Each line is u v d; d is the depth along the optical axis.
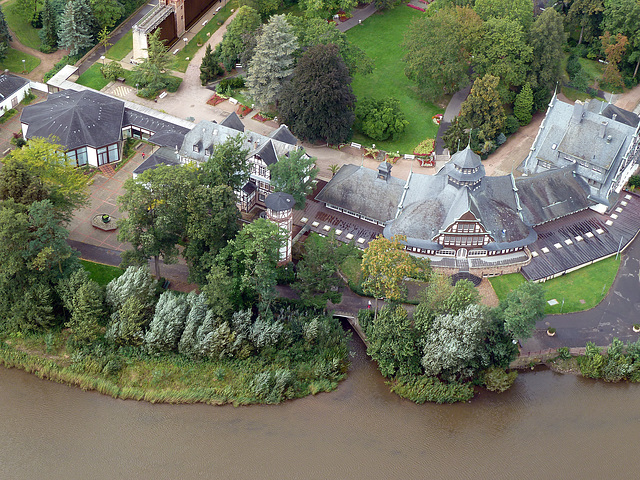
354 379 178.25
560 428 170.38
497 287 194.12
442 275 179.88
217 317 177.00
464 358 172.00
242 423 168.88
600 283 197.00
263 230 174.88
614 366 177.75
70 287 176.75
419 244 196.12
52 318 179.75
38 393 173.00
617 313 190.38
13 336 180.00
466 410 173.38
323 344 179.38
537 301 169.62
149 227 184.12
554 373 180.75
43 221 174.62
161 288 187.75
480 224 191.62
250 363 176.50
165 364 175.88
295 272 194.62
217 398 171.62
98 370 174.88
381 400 174.62
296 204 198.75
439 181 199.75
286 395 173.00
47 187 184.88
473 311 169.12
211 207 183.88
